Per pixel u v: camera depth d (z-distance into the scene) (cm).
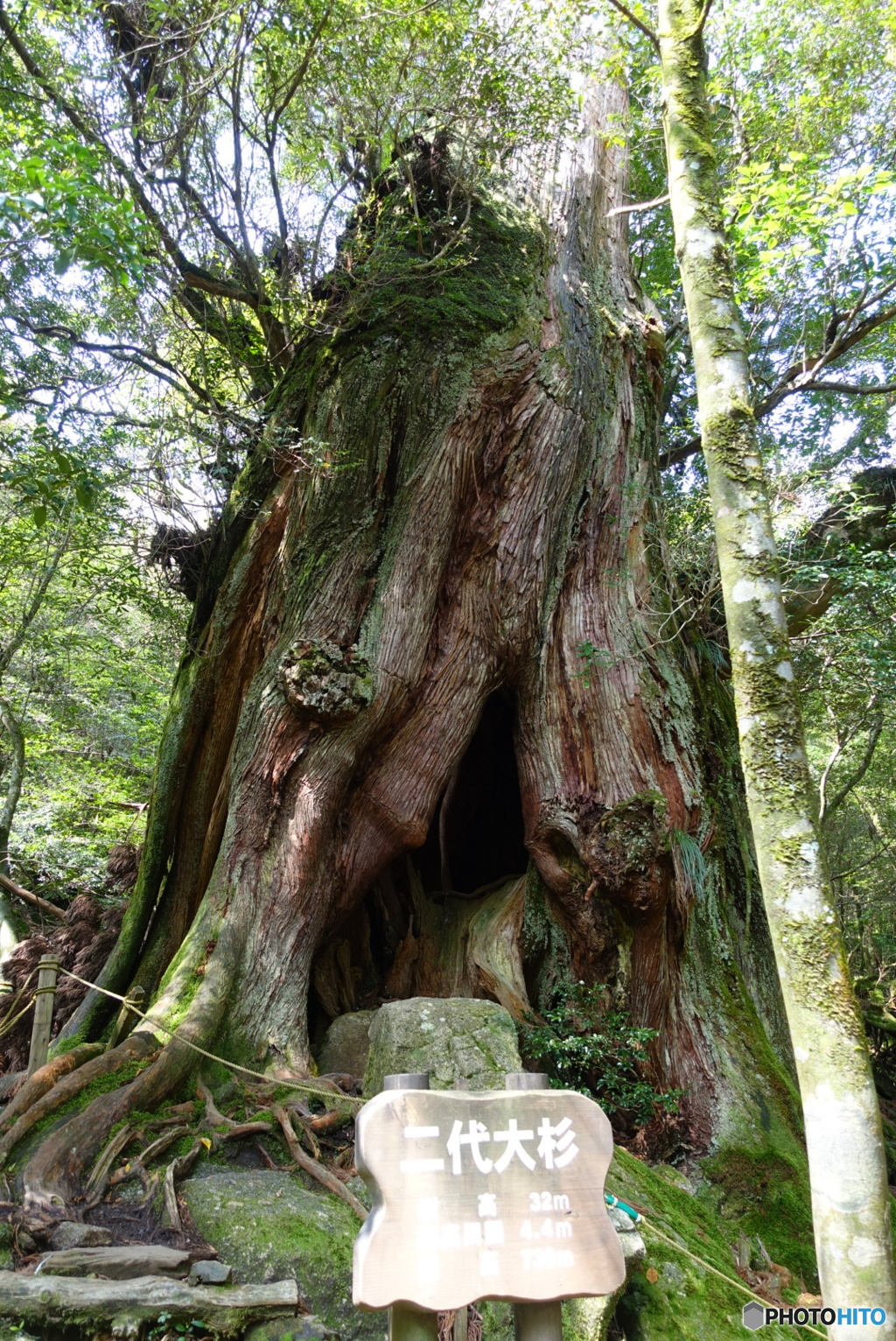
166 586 937
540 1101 274
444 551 758
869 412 1224
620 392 868
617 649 783
